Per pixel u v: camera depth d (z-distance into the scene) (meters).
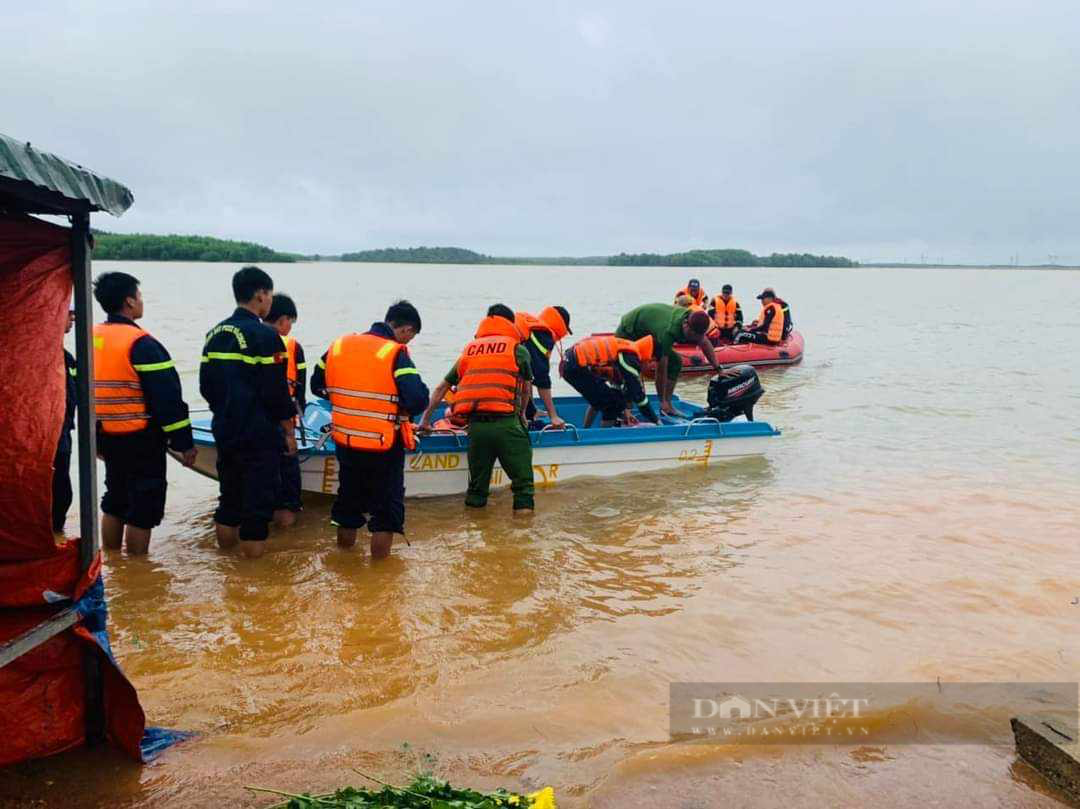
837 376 15.55
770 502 7.41
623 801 3.21
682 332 9.44
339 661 4.34
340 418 5.65
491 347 6.84
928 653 4.54
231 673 4.18
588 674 4.26
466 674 4.23
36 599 3.19
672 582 5.52
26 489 3.03
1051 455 9.29
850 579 5.59
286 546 6.12
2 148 2.38
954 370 16.48
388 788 3.04
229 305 29.39
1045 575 5.66
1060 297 58.50
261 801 3.14
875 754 3.57
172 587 5.29
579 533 6.52
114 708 3.37
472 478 7.04
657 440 8.26
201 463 6.69
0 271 2.89
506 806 3.03
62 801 3.10
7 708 3.20
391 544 6.06
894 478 8.26
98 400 5.47
